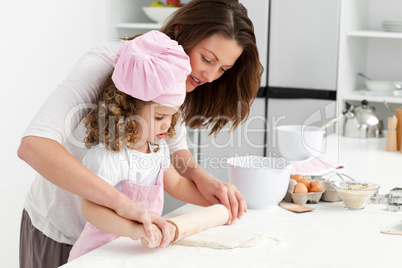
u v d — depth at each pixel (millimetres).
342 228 1492
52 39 2930
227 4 1504
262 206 1653
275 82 3240
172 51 1360
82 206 1349
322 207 1709
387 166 2346
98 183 1312
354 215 1621
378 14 3477
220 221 1448
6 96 2686
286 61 3201
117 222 1295
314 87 3166
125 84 1338
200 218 1384
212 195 1585
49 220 1605
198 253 1298
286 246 1344
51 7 2902
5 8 2623
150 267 1213
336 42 3086
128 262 1240
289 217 1589
